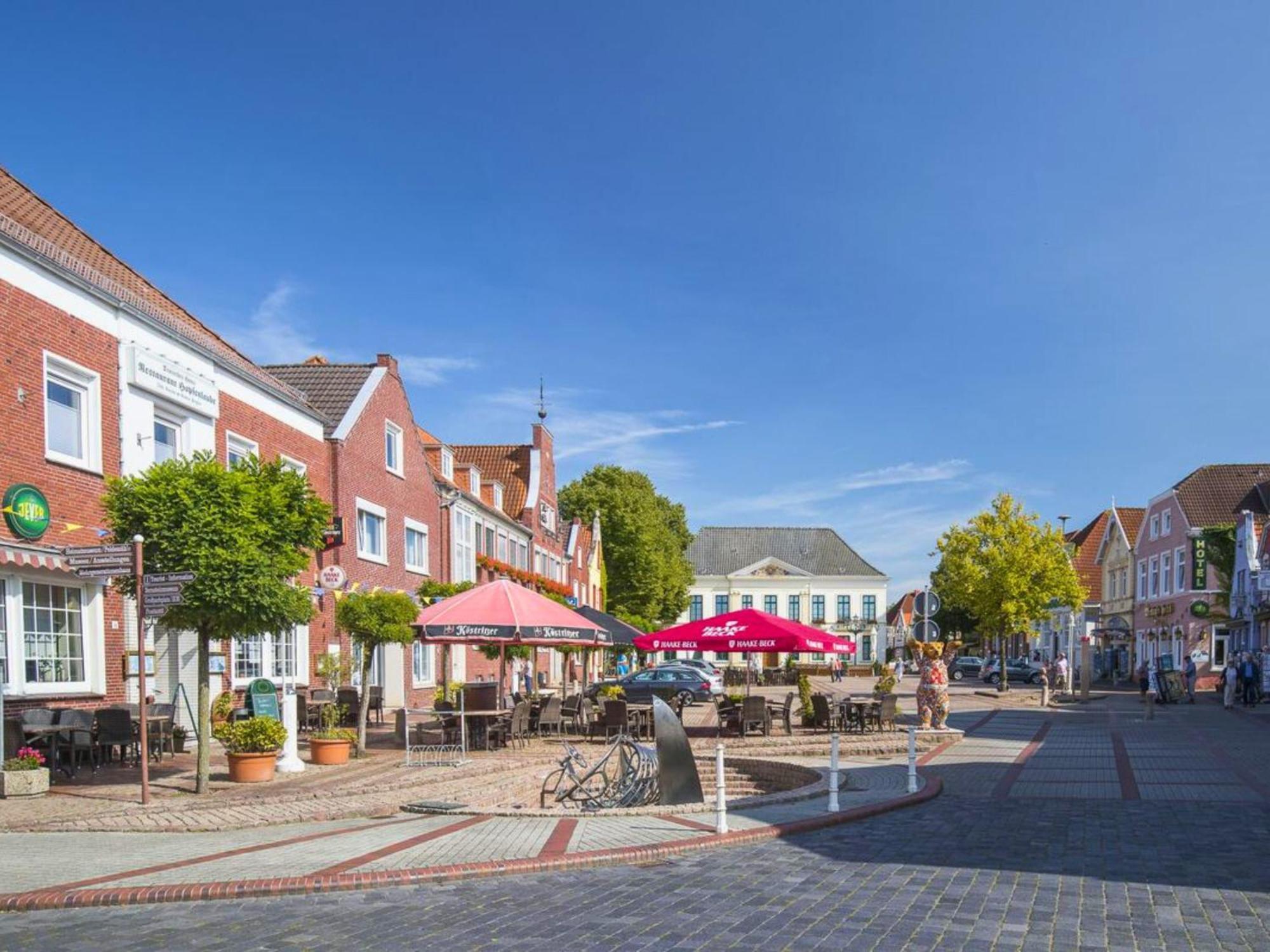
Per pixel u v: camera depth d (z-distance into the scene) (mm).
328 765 16344
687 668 36250
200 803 12297
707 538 101562
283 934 6879
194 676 19422
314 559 24672
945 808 12266
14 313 14859
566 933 6797
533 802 15031
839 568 98688
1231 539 49594
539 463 50719
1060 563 41938
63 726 14484
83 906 7781
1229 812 11859
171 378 18672
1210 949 6336
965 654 95625
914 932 6715
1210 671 49781
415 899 7828
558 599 49531
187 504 12867
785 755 19328
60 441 16172
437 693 23906
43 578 15555
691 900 7656
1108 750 19312
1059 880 8219
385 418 29578
